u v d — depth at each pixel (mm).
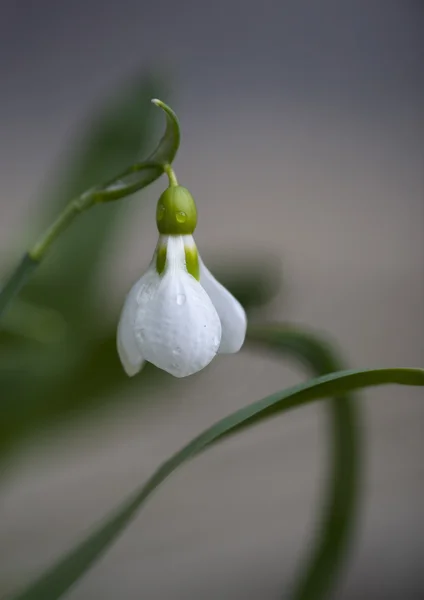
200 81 680
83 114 649
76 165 408
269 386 686
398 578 694
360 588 681
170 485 654
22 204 633
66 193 406
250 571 671
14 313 394
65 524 617
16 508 598
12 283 323
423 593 694
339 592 671
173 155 314
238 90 695
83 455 596
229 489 672
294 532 690
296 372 694
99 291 405
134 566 637
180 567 651
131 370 308
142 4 665
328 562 358
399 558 699
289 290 698
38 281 401
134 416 403
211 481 668
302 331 362
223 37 690
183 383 392
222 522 670
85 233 407
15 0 627
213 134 685
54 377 383
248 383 678
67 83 646
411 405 719
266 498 684
